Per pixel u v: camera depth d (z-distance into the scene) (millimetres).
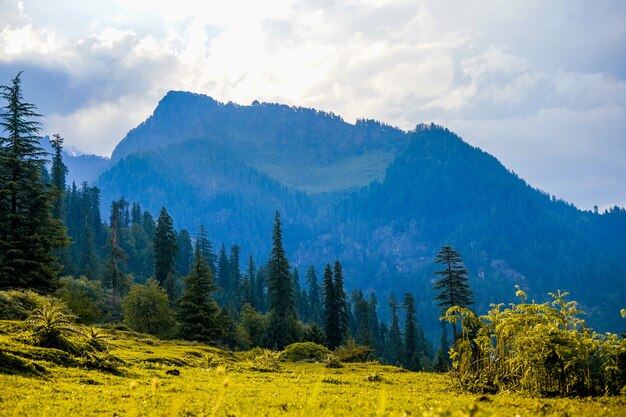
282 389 25031
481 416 10961
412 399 21094
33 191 58281
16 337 28562
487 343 27469
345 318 96000
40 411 15922
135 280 146500
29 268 55344
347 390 26062
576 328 24766
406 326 117125
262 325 96812
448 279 78562
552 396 22578
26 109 59125
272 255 98688
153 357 35938
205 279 75188
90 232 137750
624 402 18594
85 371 25234
